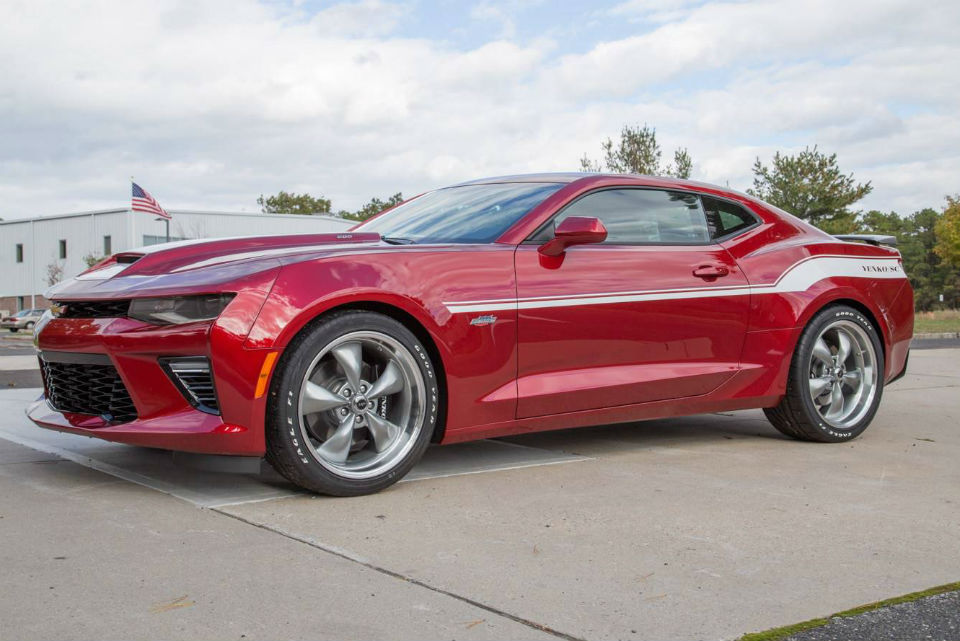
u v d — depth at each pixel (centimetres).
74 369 319
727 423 493
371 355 320
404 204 428
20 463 359
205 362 286
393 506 293
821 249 437
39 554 235
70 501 295
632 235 382
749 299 403
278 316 287
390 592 210
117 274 318
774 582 221
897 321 459
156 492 310
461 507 293
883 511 294
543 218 357
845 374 444
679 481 337
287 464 294
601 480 337
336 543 249
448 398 324
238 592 208
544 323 344
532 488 322
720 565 234
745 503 302
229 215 4859
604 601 206
